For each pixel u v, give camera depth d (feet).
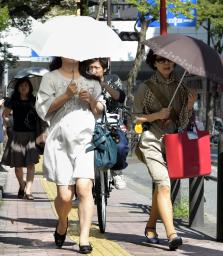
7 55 185.37
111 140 49.65
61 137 47.14
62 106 47.52
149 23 197.26
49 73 48.01
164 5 65.00
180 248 52.47
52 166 47.37
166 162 51.29
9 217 68.85
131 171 143.43
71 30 47.39
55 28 47.83
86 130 47.11
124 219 69.31
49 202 82.17
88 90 47.80
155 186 52.49
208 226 65.72
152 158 50.98
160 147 51.44
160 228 63.57
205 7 246.68
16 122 83.82
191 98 51.62
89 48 46.78
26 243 53.21
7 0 150.71
